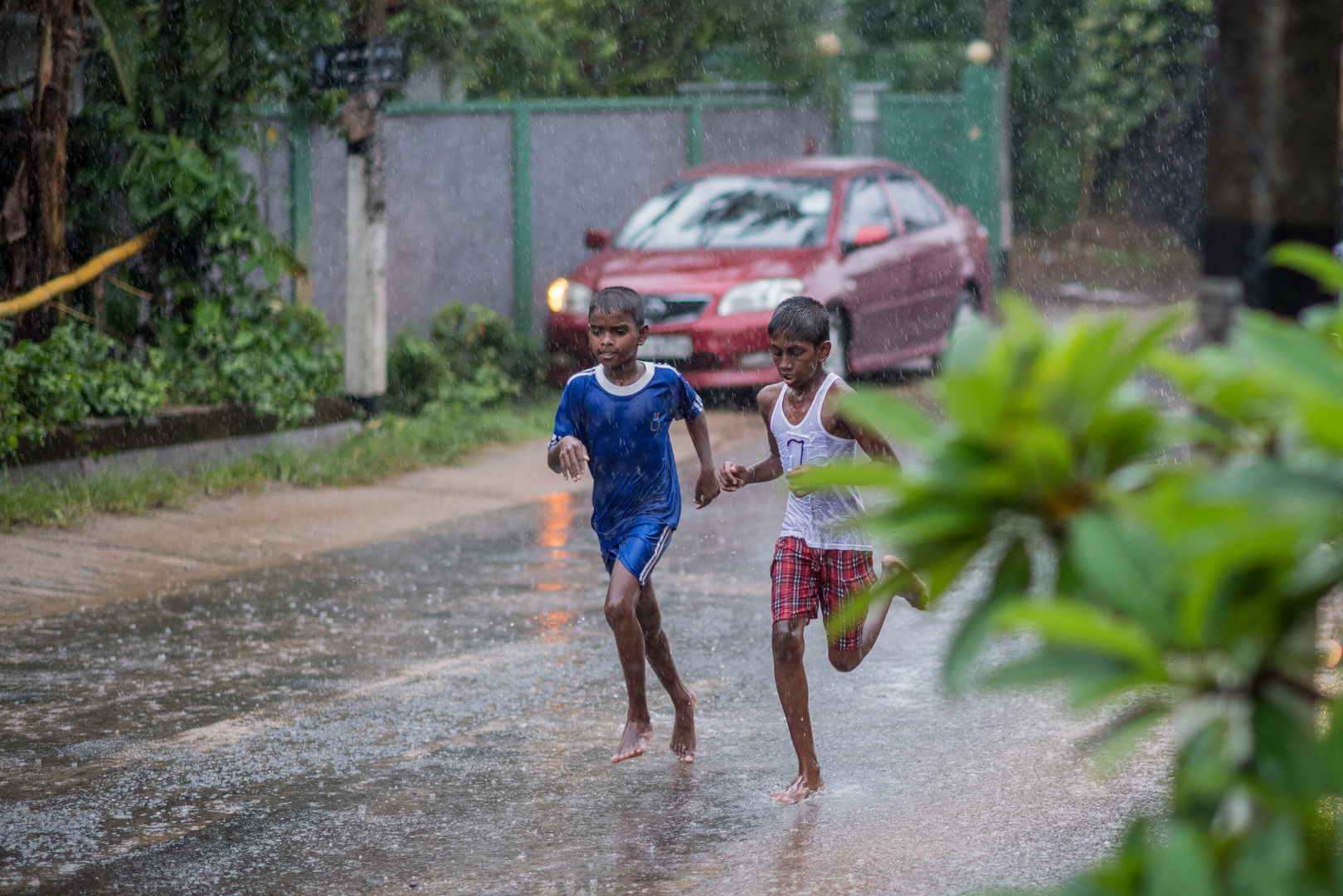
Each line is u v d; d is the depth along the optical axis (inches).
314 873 313.3
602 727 414.0
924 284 1085.1
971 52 1689.2
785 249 1001.5
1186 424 92.0
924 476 88.4
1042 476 86.7
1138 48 1953.7
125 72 783.7
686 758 383.6
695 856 318.3
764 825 336.5
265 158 876.0
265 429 807.1
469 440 889.5
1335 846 87.9
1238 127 117.4
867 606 98.4
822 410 358.3
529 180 1145.4
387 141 1079.6
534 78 1360.7
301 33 851.4
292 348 851.4
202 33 824.3
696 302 957.8
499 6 1246.3
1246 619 85.7
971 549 91.5
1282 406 90.4
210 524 682.2
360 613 542.6
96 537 644.7
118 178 812.6
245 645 500.4
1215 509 83.5
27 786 368.2
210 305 818.2
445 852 323.9
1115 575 83.9
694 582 588.1
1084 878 92.4
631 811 347.3
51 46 770.2
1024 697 429.7
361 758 388.2
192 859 322.0
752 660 478.3
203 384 795.4
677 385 393.7
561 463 381.4
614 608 370.6
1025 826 330.3
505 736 406.6
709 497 410.0
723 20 1433.3
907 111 1562.5
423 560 630.5
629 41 1467.8
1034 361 87.7
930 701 430.3
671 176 1246.3
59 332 731.4
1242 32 116.2
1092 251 2062.0
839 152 1443.2
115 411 729.0
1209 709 89.7
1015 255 2073.1
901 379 1115.9
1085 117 2085.4
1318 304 116.7
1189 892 84.7
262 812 349.7
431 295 1111.6
